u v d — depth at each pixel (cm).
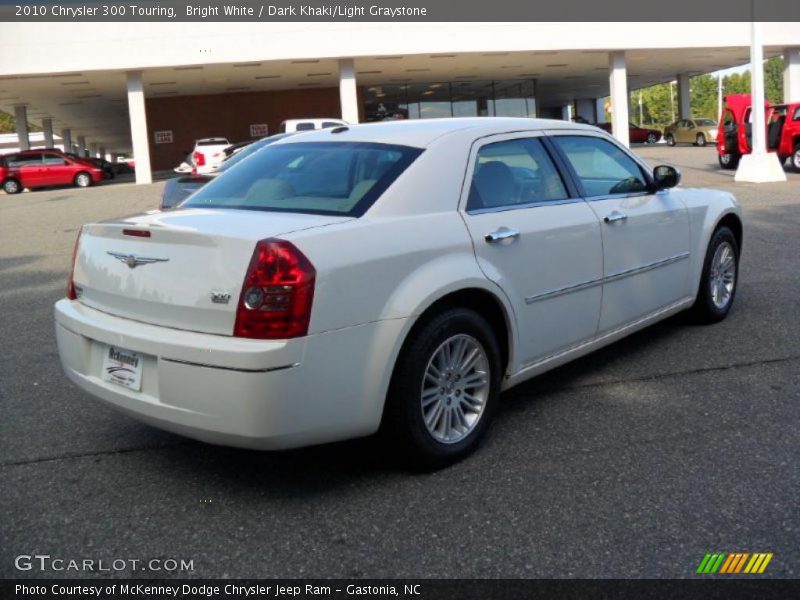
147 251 354
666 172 538
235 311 322
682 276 560
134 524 340
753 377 496
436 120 454
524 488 362
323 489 368
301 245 328
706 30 3136
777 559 299
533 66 3484
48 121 4841
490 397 404
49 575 303
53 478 387
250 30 2752
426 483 371
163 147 3850
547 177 457
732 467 374
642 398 470
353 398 341
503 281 402
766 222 1134
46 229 1506
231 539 326
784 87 3375
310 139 454
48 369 575
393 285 353
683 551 306
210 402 324
